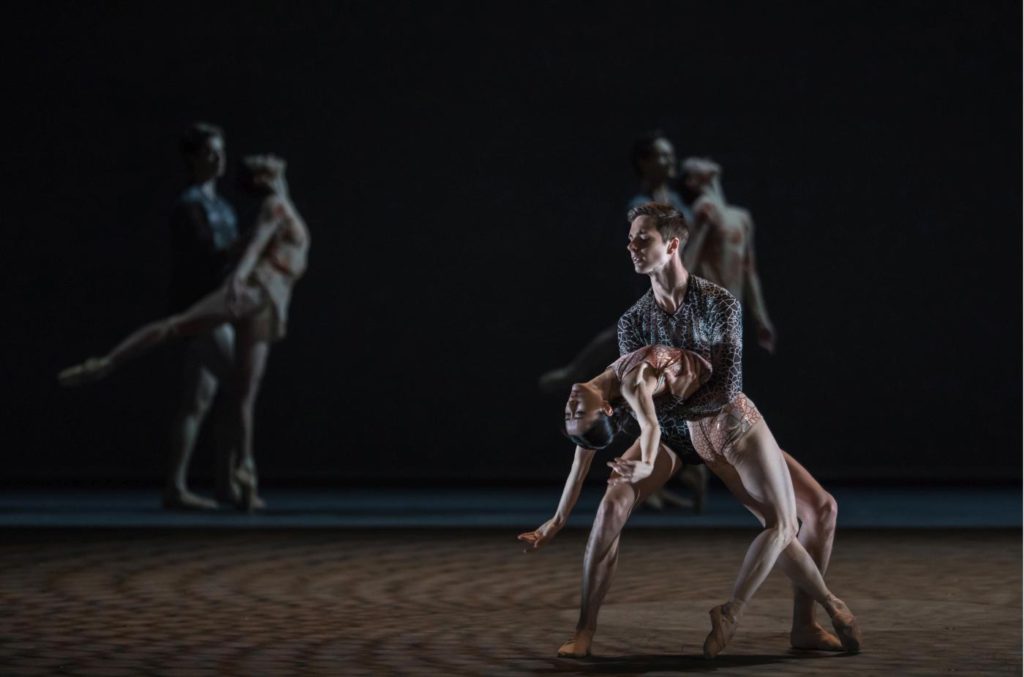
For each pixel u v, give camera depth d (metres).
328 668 9.20
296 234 20.33
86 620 11.09
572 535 17.36
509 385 26.02
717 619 9.39
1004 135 26.02
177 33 25.80
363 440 25.91
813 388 25.91
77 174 25.66
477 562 14.80
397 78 26.00
